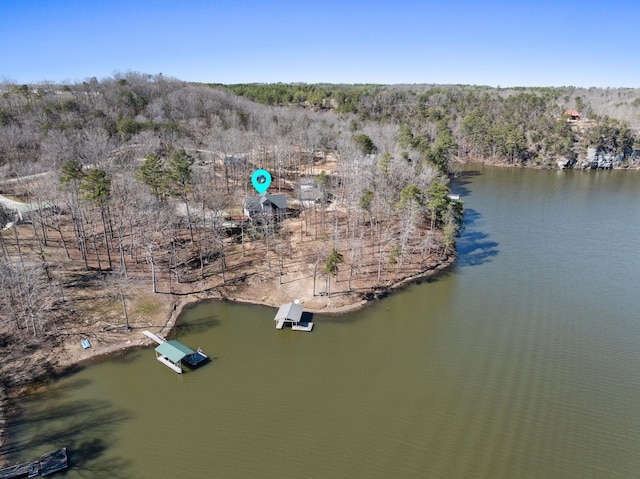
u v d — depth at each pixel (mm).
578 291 80812
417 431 49781
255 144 151750
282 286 79750
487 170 194875
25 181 103375
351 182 115625
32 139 126250
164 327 68312
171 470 44469
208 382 57375
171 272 82188
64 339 63375
